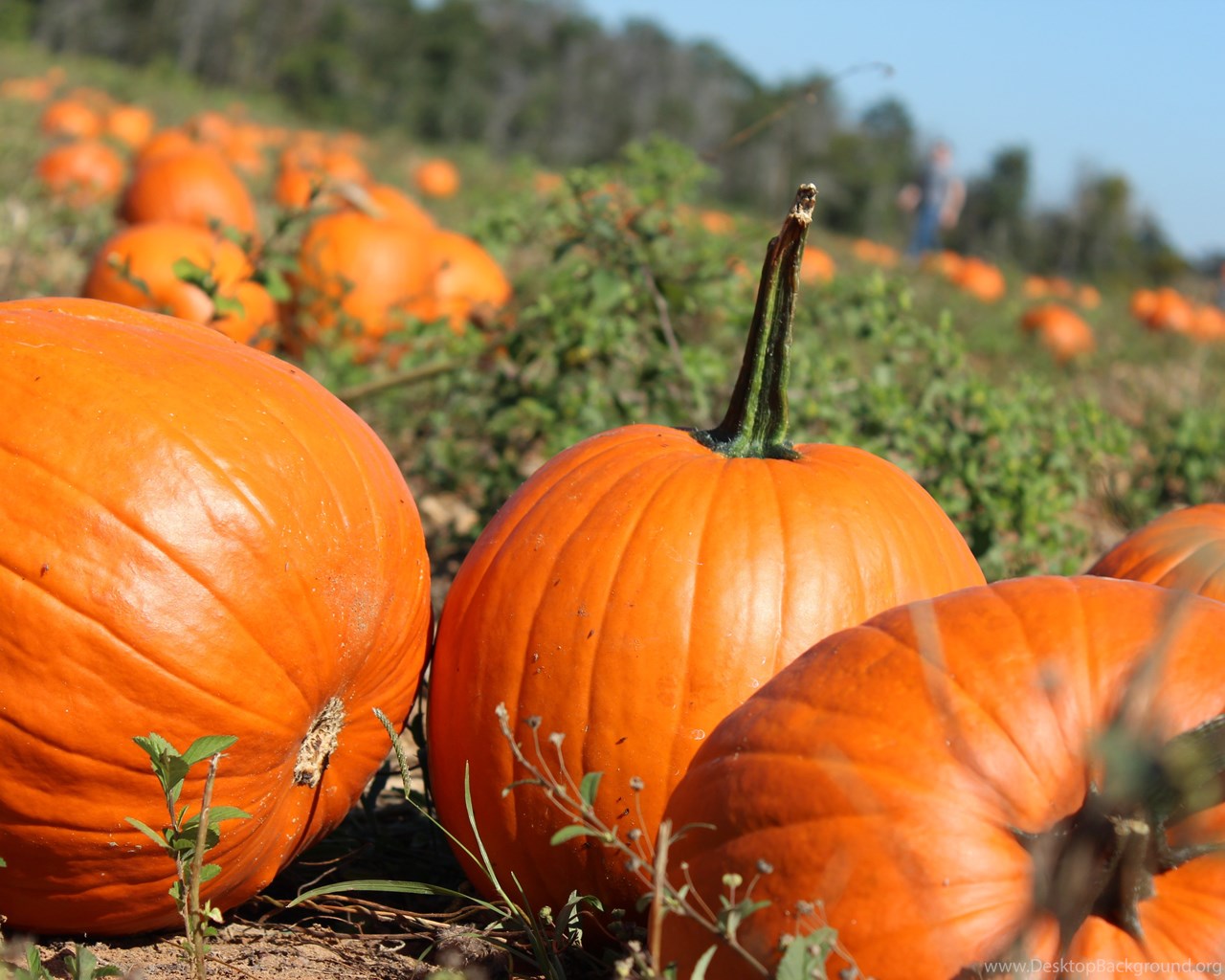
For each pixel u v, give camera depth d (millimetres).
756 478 2766
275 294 5152
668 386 5160
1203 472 7434
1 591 2287
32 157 14023
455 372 5699
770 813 2062
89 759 2324
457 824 2799
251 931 2744
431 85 67750
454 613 2834
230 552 2408
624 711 2549
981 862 1931
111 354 2533
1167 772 1875
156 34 60938
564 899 2676
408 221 10469
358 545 2619
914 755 2023
